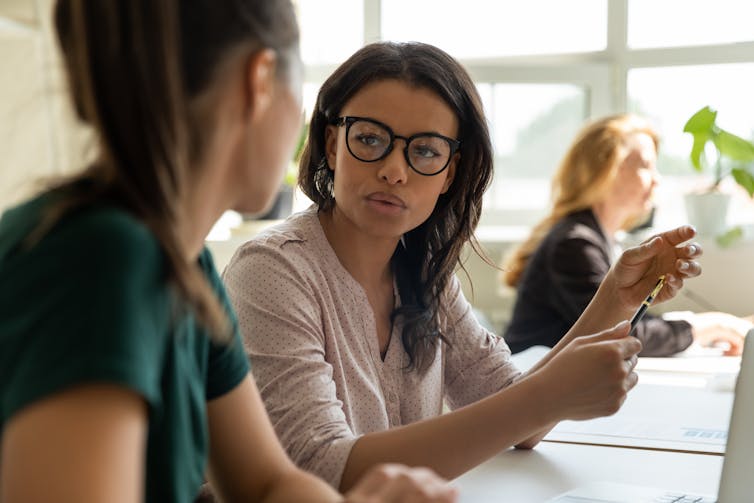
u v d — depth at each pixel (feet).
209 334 2.55
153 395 1.82
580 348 3.40
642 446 4.18
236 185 2.31
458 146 4.08
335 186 4.09
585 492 3.45
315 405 3.60
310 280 4.02
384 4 10.50
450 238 4.40
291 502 2.79
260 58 2.18
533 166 10.47
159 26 2.00
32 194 2.05
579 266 7.84
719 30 9.92
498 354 4.76
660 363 6.61
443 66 4.04
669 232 4.25
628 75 10.20
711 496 3.39
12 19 8.36
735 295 9.38
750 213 9.86
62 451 1.68
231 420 2.90
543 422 3.36
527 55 10.34
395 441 3.39
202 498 3.65
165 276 1.98
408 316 4.34
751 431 3.12
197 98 2.09
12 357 1.77
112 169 2.00
